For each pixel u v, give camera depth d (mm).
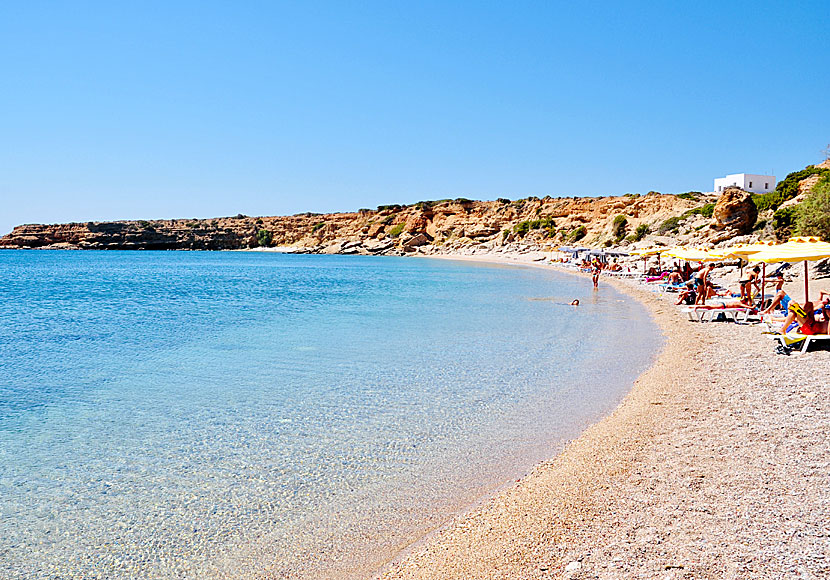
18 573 5117
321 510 6258
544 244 106812
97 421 9523
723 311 19750
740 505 5504
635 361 13695
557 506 5824
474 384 11781
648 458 7004
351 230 162625
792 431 7625
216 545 5578
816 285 24562
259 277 58719
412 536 5633
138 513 6242
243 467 7488
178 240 189750
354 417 9586
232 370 13398
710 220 64375
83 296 36312
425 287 41656
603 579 4387
